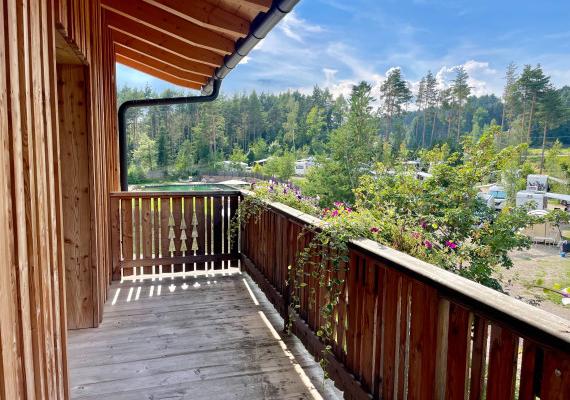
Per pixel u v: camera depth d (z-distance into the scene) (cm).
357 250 199
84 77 303
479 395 124
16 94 130
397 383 172
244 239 466
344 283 221
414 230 202
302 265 252
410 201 232
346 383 215
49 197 173
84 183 311
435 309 144
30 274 143
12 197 125
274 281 355
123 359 269
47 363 163
